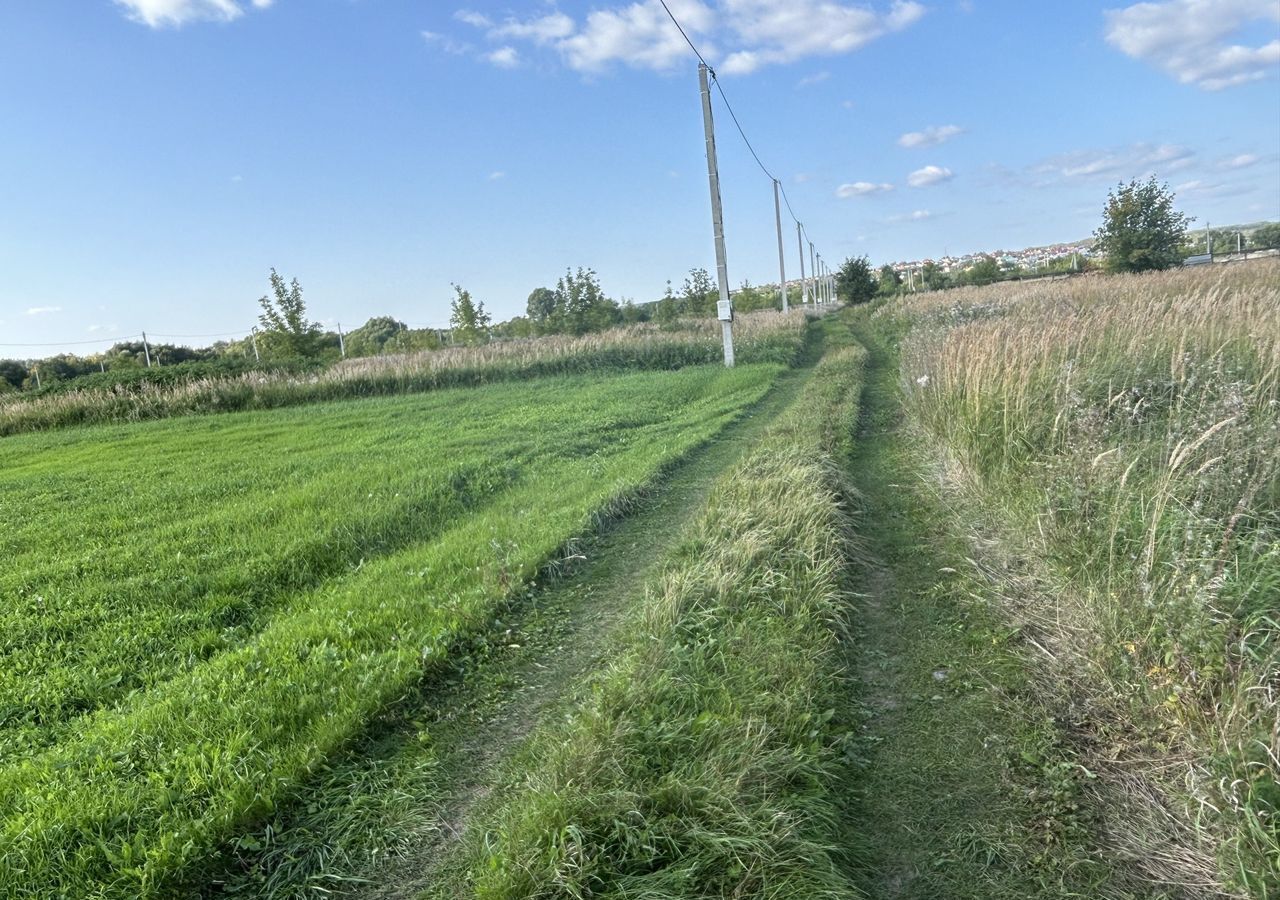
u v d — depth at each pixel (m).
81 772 3.45
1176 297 13.02
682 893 2.60
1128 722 3.41
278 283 27.06
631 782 3.05
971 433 7.11
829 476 7.34
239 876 2.96
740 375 17.38
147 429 15.95
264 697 4.00
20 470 11.82
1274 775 2.61
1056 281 31.41
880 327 28.62
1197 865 2.68
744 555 5.31
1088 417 5.90
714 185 19.28
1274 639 3.22
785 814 2.86
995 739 3.54
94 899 2.71
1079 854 2.84
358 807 3.31
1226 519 4.16
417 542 6.97
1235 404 5.24
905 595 5.21
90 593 5.79
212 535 7.16
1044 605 4.46
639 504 7.75
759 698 3.63
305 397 19.08
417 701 4.15
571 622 5.14
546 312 50.53
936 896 2.72
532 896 2.58
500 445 10.82
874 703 3.96
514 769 3.52
